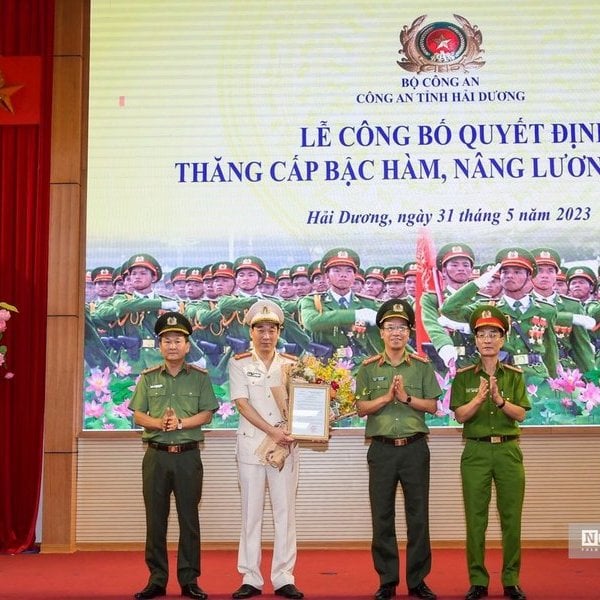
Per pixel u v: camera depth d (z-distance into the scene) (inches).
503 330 179.5
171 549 236.5
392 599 170.4
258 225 248.1
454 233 245.9
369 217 247.3
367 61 253.4
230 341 243.3
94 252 247.6
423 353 241.3
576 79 251.8
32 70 255.4
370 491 177.2
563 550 232.7
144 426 179.0
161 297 245.6
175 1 256.4
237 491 240.4
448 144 249.6
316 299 244.1
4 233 249.9
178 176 250.4
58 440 240.4
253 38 255.4
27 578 196.2
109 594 177.0
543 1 254.7
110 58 255.1
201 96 253.6
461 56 252.7
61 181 249.8
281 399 179.0
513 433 174.7
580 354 241.1
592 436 239.1
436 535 237.3
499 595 172.1
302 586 185.2
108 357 244.1
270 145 251.4
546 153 249.0
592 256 244.7
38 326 246.5
